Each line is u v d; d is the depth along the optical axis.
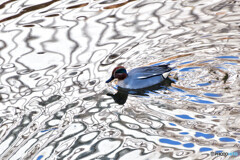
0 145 7.58
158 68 10.24
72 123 8.23
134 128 7.89
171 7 14.55
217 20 13.22
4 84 10.12
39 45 12.21
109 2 15.40
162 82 10.09
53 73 10.59
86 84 10.02
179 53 11.48
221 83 9.62
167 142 7.32
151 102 9.09
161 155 6.94
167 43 12.06
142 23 13.34
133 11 14.37
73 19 13.88
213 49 11.52
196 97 9.06
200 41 12.04
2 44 12.38
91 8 14.83
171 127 7.82
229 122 7.82
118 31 12.88
